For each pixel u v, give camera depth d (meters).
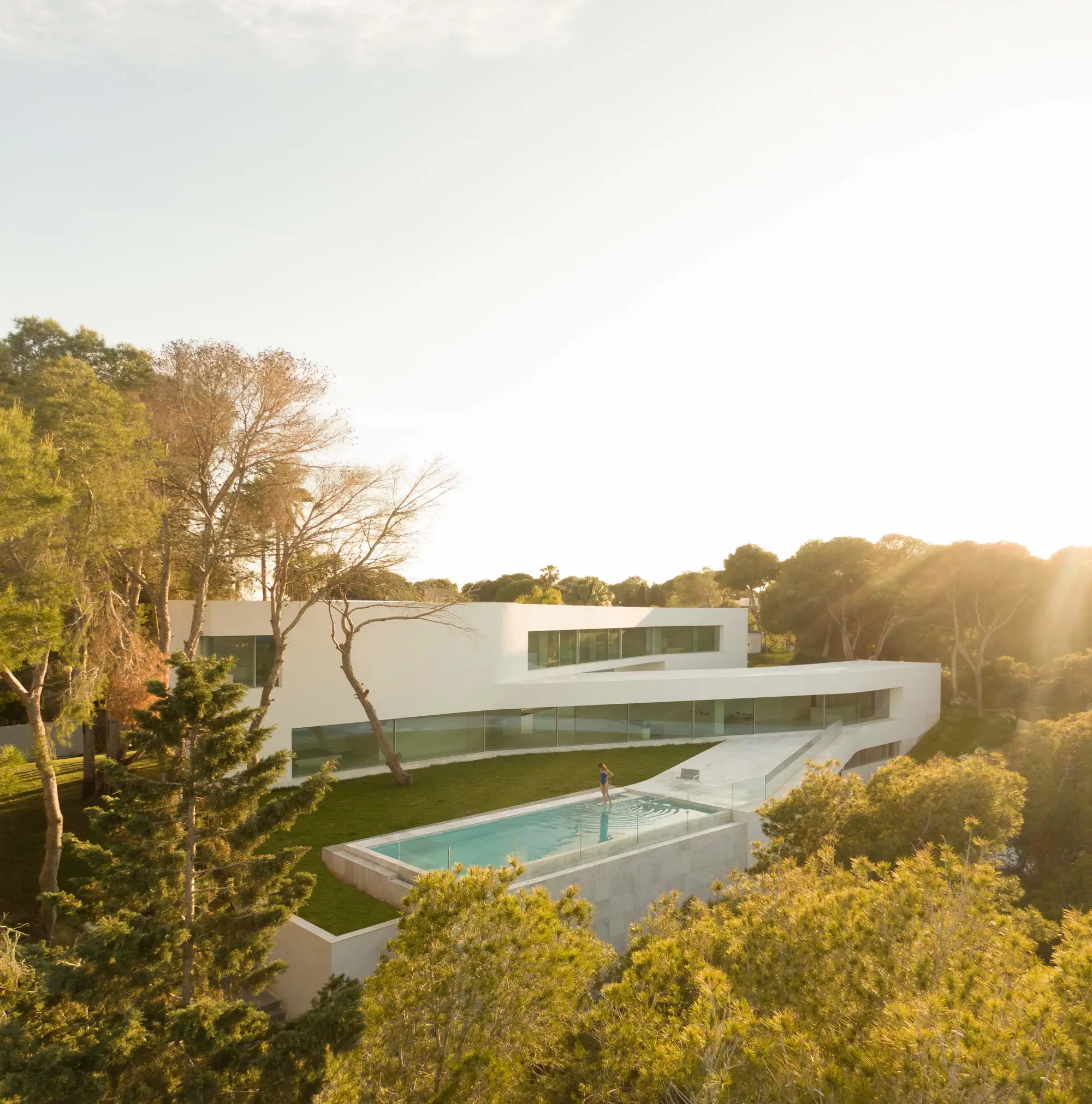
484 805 24.02
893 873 8.73
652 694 34.41
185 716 10.29
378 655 28.53
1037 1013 5.66
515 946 9.13
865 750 37.25
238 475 21.91
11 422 12.67
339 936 14.59
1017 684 47.03
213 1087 8.30
